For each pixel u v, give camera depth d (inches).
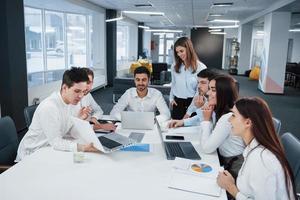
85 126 71.9
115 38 379.2
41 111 77.7
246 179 51.9
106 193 52.6
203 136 77.7
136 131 94.1
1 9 158.9
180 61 124.0
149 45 644.1
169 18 469.7
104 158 69.6
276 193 48.7
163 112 114.5
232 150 74.0
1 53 163.6
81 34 341.4
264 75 357.7
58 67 294.5
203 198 51.8
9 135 82.5
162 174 61.3
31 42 249.8
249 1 291.0
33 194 51.8
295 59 574.9
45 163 65.9
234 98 75.0
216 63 638.5
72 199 50.3
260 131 50.6
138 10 369.7
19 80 175.0
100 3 314.2
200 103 103.3
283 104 289.7
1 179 57.6
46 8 266.7
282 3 286.4
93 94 321.1
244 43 540.4
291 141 71.5
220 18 474.3
